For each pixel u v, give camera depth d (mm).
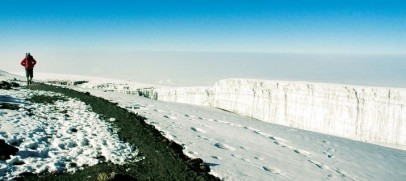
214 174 9172
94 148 9211
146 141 10859
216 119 21922
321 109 33812
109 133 10945
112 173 6895
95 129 11273
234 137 15820
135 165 8398
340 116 32375
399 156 20875
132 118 14297
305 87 35719
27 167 7168
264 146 15125
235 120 23578
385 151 21922
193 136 13719
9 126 9852
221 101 41125
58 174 7137
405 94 29719
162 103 25781
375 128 30188
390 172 15414
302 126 34562
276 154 13859
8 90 18016
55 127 10805
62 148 8914
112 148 9430
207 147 12125
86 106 15523
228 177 9070
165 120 16641
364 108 31359
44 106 14305
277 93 37250
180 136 13141
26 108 13148
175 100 46344
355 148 20438
